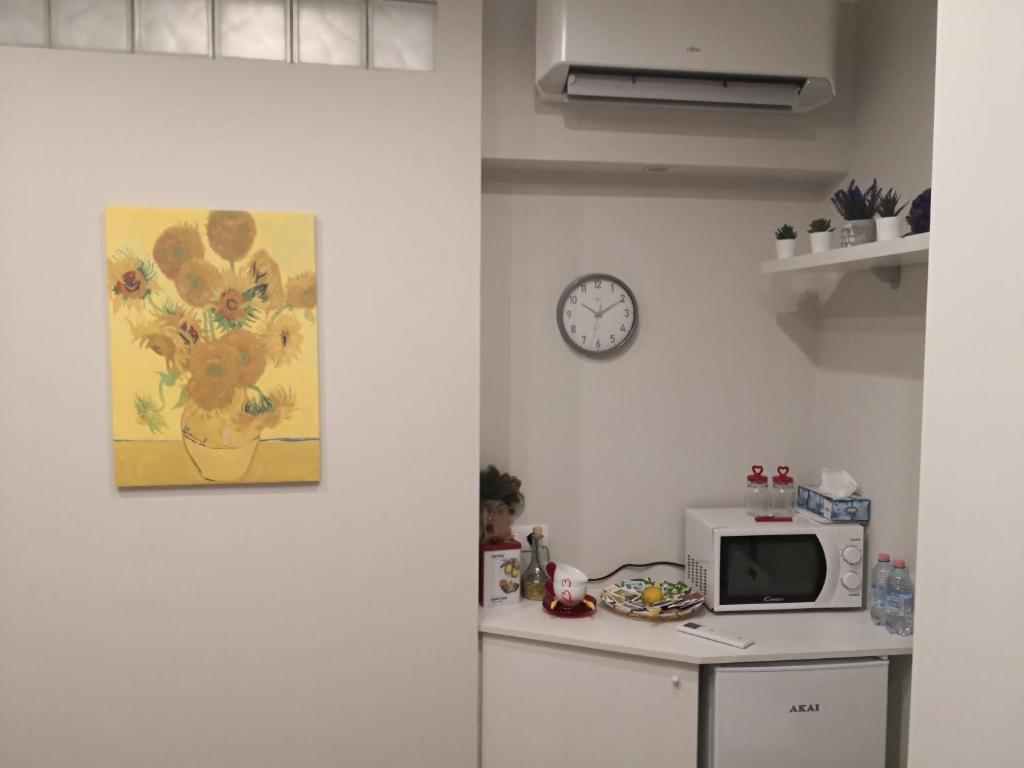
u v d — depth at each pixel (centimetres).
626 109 263
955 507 125
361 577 241
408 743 246
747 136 269
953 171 125
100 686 232
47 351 224
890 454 251
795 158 272
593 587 284
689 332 287
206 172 228
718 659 230
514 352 279
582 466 284
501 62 259
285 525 237
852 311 270
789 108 260
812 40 246
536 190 278
